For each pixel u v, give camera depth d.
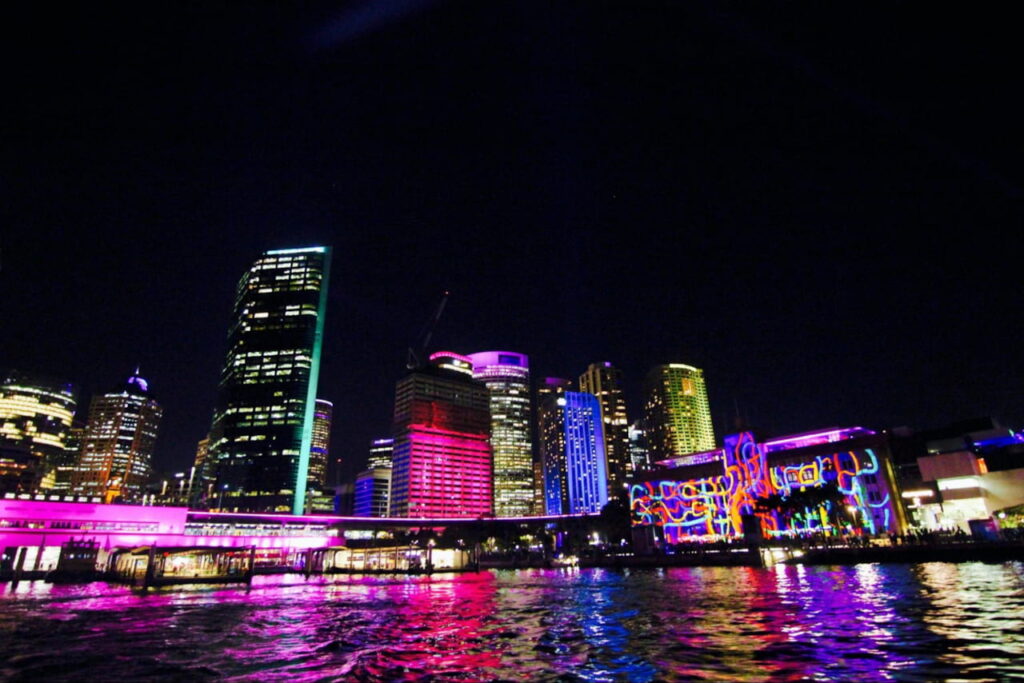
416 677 25.33
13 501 151.75
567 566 145.38
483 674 25.48
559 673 25.12
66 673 27.28
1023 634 27.94
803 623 34.28
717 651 27.86
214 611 52.44
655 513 164.62
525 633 36.31
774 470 141.12
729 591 56.84
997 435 130.12
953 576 59.50
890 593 46.72
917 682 20.95
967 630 29.45
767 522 126.19
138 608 55.56
